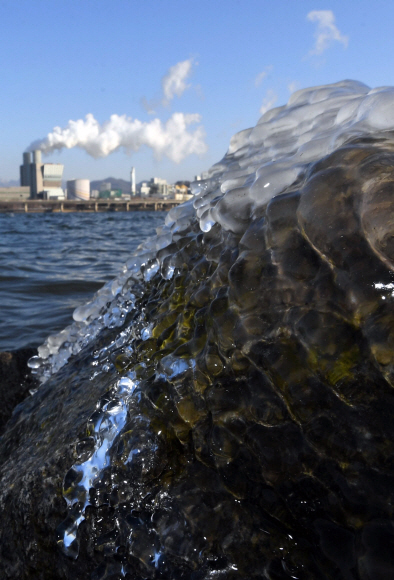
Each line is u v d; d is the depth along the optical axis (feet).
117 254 30.14
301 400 2.59
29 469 3.97
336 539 2.52
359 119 3.25
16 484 3.95
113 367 4.63
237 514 2.90
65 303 15.70
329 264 2.62
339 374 2.47
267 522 2.80
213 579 2.80
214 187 5.20
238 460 2.86
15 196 388.37
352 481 2.43
